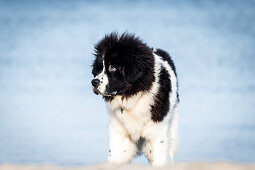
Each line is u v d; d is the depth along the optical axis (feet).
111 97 28.60
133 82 27.91
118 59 27.63
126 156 29.81
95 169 21.21
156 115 28.53
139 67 27.84
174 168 20.84
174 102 30.78
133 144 30.09
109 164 22.52
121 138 29.50
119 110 28.84
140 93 28.09
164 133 29.12
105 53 27.94
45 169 21.52
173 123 32.58
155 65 28.86
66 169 21.36
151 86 28.12
